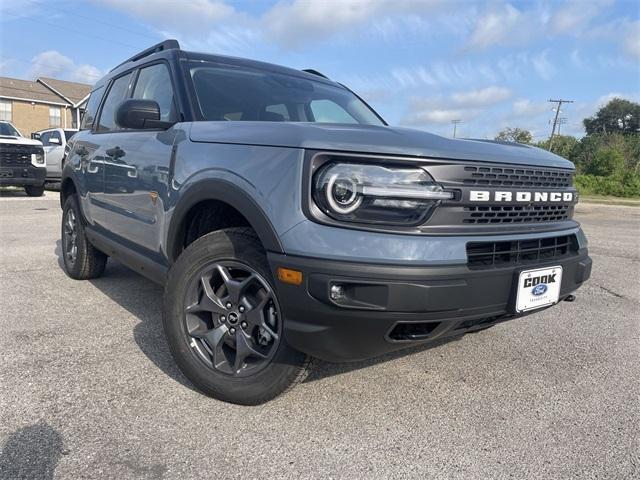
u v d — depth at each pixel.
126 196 3.48
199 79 3.29
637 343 3.65
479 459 2.16
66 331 3.48
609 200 31.39
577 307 4.62
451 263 2.10
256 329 2.47
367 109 4.13
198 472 2.02
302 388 2.75
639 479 2.05
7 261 5.64
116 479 1.96
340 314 2.06
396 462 2.12
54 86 46.09
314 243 2.07
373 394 2.71
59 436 2.22
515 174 2.44
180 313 2.65
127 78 4.15
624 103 89.56
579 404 2.68
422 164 2.14
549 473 2.08
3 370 2.85
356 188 2.07
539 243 2.50
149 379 2.79
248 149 2.40
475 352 3.37
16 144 13.23
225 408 2.51
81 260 4.65
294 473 2.03
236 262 2.46
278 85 3.66
